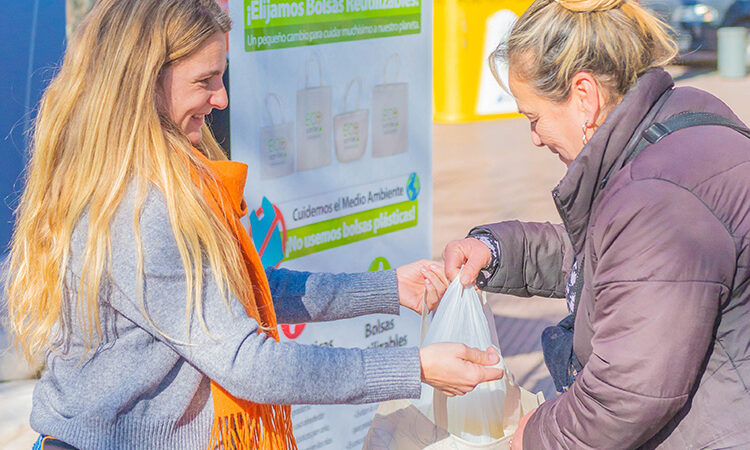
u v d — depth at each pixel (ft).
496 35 32.81
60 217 5.09
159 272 4.92
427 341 6.65
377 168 9.91
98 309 5.09
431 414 6.69
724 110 5.49
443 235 19.56
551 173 25.71
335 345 9.71
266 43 8.34
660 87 5.39
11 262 5.57
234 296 5.13
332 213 9.43
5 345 10.50
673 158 5.07
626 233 4.91
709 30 47.70
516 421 6.64
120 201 4.96
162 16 5.10
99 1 5.28
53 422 5.18
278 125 8.61
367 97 9.60
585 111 5.46
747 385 4.96
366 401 5.28
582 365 5.76
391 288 6.95
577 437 5.19
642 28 5.40
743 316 4.98
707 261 4.75
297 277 6.84
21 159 9.37
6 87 9.32
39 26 9.36
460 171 25.66
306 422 9.26
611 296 4.94
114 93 5.01
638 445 5.07
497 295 16.88
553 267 7.13
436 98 33.32
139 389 5.12
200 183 5.23
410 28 9.98
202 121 5.63
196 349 5.00
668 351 4.74
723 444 4.96
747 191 4.95
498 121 33.35
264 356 5.02
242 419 5.33
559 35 5.41
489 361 5.73
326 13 8.91
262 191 8.55
